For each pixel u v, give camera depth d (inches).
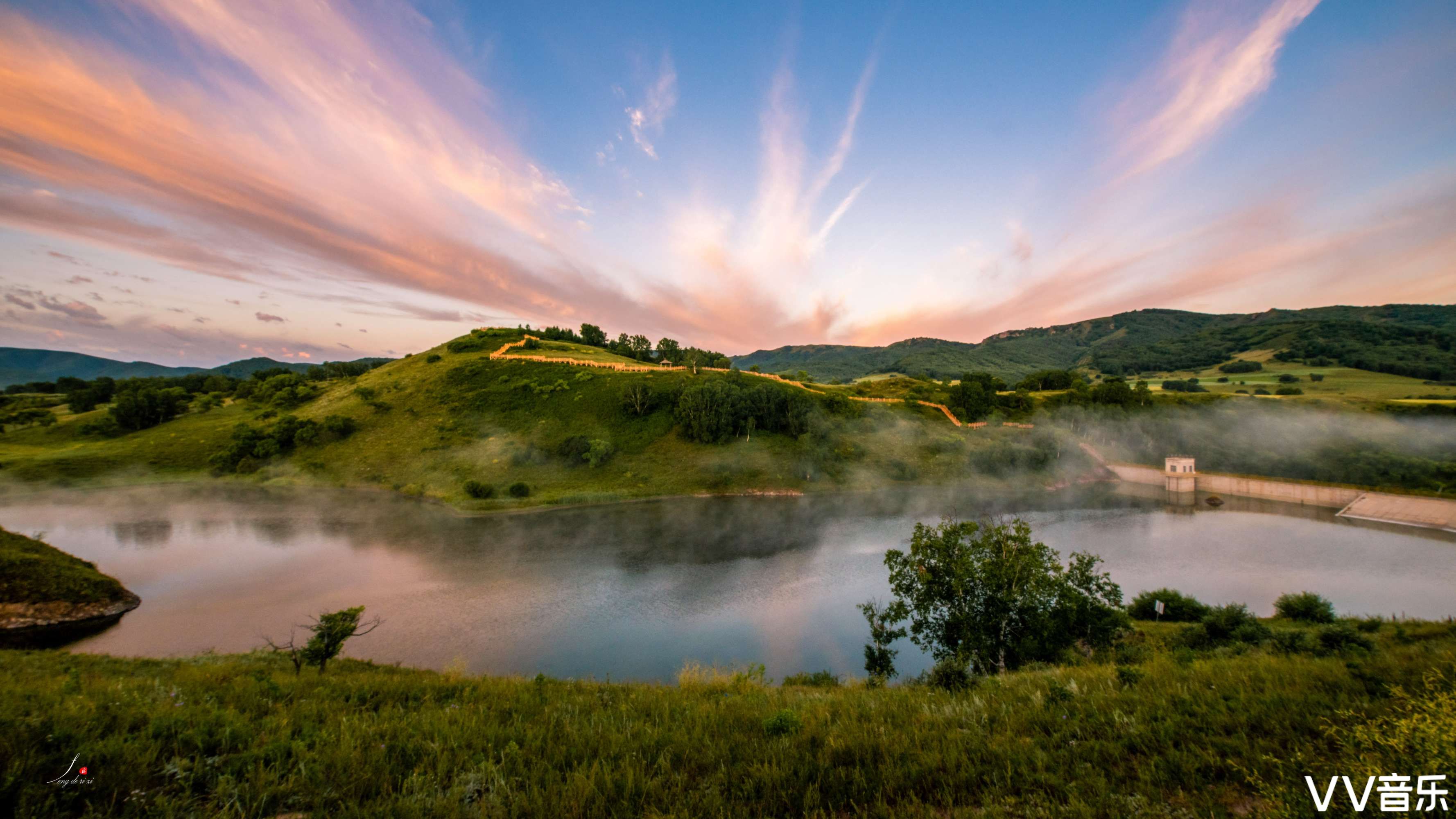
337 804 200.4
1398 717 223.1
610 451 3444.9
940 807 204.7
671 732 286.5
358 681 458.3
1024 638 786.8
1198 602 1413.6
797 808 203.8
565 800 200.1
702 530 2423.7
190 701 315.0
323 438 3740.2
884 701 370.3
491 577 1815.9
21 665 615.8
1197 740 238.4
